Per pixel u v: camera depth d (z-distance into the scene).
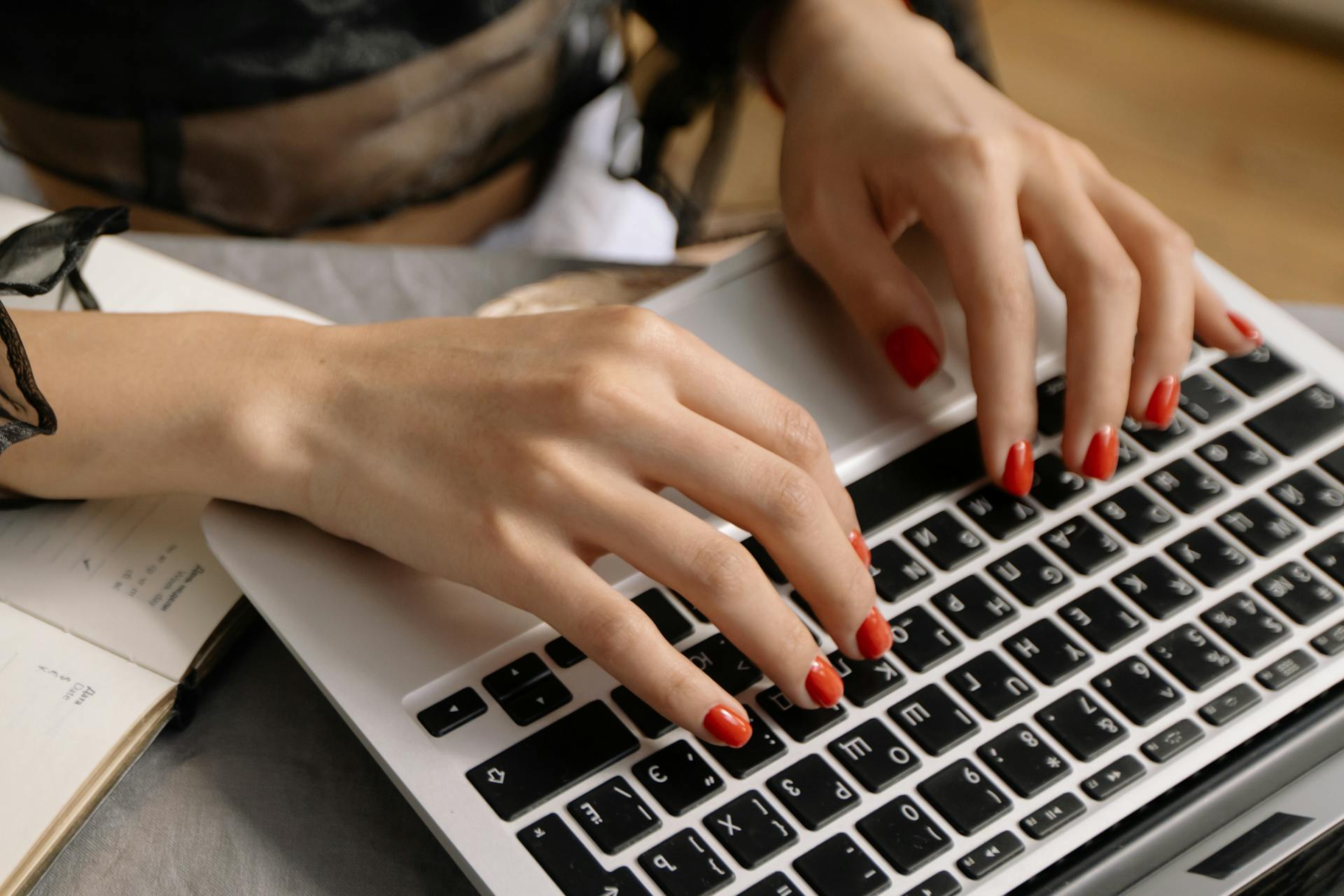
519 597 0.35
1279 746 0.35
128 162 0.68
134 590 0.38
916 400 0.42
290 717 0.37
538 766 0.32
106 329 0.40
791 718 0.33
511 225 0.79
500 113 0.74
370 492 0.36
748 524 0.35
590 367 0.36
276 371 0.38
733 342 0.43
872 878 0.30
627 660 0.33
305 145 0.68
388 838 0.34
